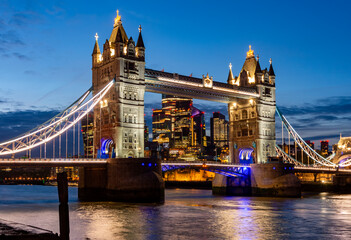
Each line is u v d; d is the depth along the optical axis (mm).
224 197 135125
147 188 102750
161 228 65812
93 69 122062
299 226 70125
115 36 119625
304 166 165250
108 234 60125
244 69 156125
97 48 123062
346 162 188250
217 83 136125
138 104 115438
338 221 76438
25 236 24250
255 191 140250
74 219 73500
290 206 103875
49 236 24812
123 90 112625
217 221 74562
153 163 105875
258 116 146375
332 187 184375
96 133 119750
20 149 96000
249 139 148750
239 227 68250
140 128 114875
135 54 116688
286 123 164875
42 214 81312
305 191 190750
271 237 59969
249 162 151750
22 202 112500
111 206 93812
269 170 137875
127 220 73250
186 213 85000
